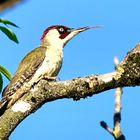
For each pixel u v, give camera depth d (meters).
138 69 7.30
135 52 7.35
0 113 9.75
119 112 7.85
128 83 7.39
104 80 7.37
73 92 7.50
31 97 7.53
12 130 7.38
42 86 7.56
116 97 8.03
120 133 7.59
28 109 7.48
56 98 7.63
